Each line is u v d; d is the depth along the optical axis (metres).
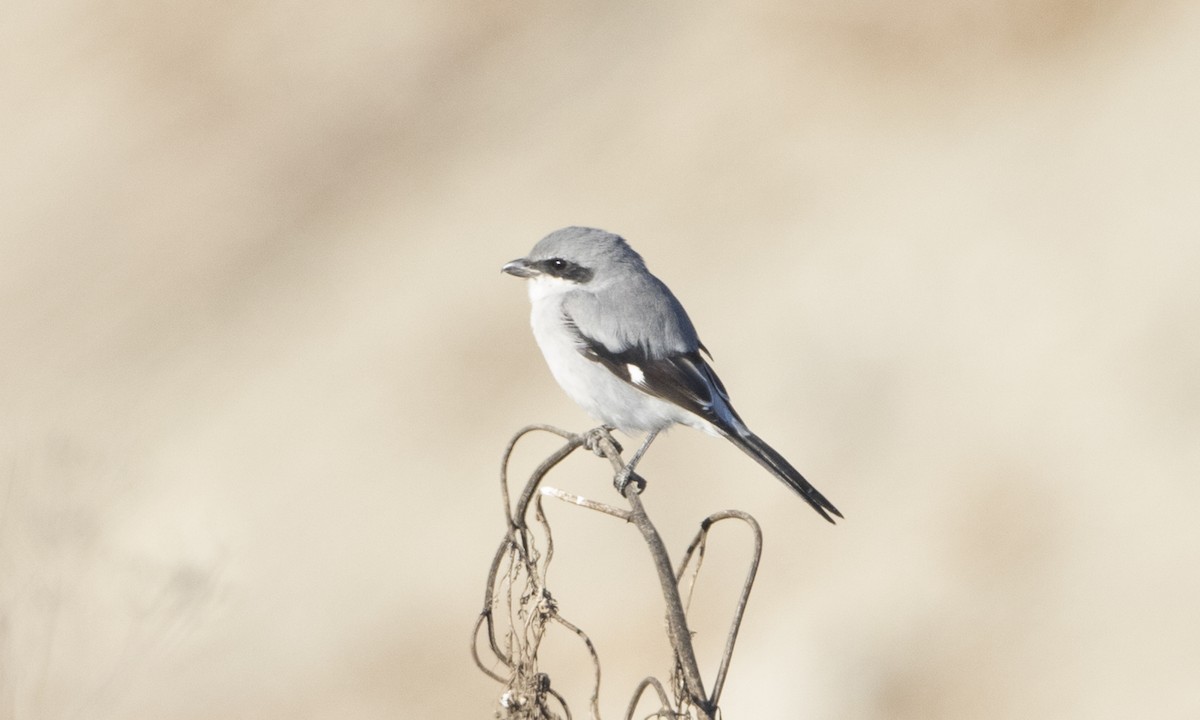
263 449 17.53
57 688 6.93
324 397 18.31
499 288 18.84
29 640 6.81
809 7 20.56
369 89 24.58
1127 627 11.28
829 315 15.87
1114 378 13.70
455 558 14.89
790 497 13.58
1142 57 17.70
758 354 15.70
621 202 19.67
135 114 25.97
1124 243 15.32
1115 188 15.98
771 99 19.89
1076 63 18.12
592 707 4.43
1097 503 12.52
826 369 15.13
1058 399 13.76
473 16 24.69
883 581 12.30
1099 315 14.48
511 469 15.77
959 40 19.16
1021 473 13.08
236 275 22.38
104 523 7.71
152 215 24.12
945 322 15.16
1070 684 11.01
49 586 6.95
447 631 14.10
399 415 17.41
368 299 20.05
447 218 20.98
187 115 25.61
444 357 18.12
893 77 19.28
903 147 18.03
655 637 12.53
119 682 7.54
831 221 17.34
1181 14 17.92
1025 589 11.88
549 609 4.58
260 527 16.00
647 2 23.30
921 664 11.45
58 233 24.30
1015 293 15.23
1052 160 16.84
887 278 16.03
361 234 21.88
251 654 13.39
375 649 14.16
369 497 16.38
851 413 14.51
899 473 13.60
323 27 25.86
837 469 13.98
